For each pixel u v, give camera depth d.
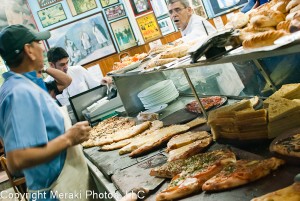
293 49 0.92
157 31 5.43
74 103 4.04
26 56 1.82
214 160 1.65
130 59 3.60
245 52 1.10
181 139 2.18
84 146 3.18
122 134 2.96
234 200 1.30
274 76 2.30
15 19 4.89
